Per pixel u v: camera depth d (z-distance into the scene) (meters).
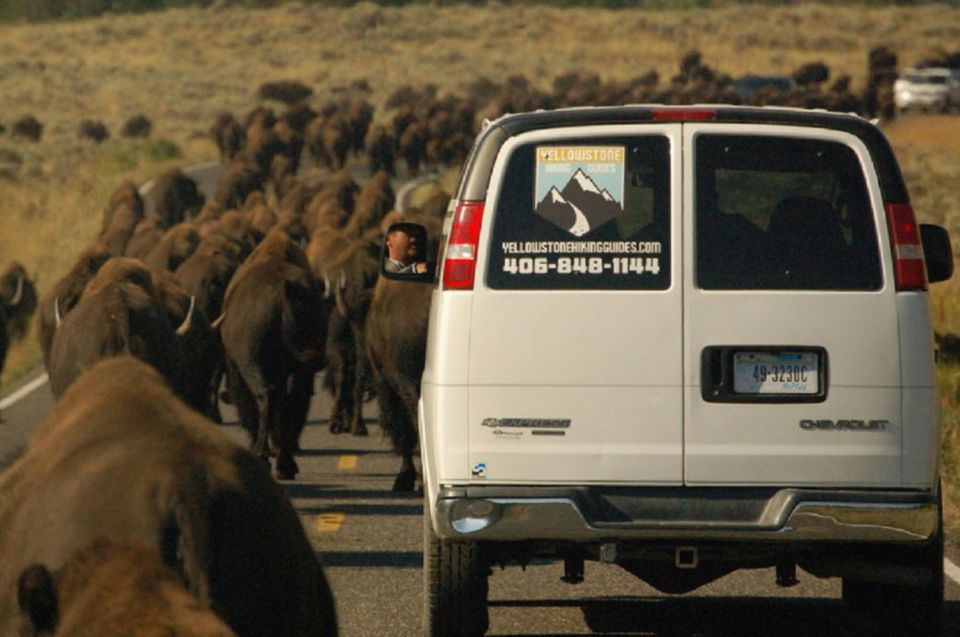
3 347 52.41
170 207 128.50
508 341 24.06
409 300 42.44
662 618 28.62
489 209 24.20
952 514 38.06
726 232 24.17
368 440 53.88
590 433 24.00
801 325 24.00
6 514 14.45
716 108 24.38
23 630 12.49
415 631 27.33
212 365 43.03
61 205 148.50
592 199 24.22
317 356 45.38
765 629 27.66
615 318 24.03
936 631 25.83
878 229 24.16
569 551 25.34
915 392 24.02
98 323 31.30
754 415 23.95
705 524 23.83
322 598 15.24
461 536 23.83
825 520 23.69
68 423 15.13
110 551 12.39
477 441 24.06
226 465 14.37
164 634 11.14
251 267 46.34
